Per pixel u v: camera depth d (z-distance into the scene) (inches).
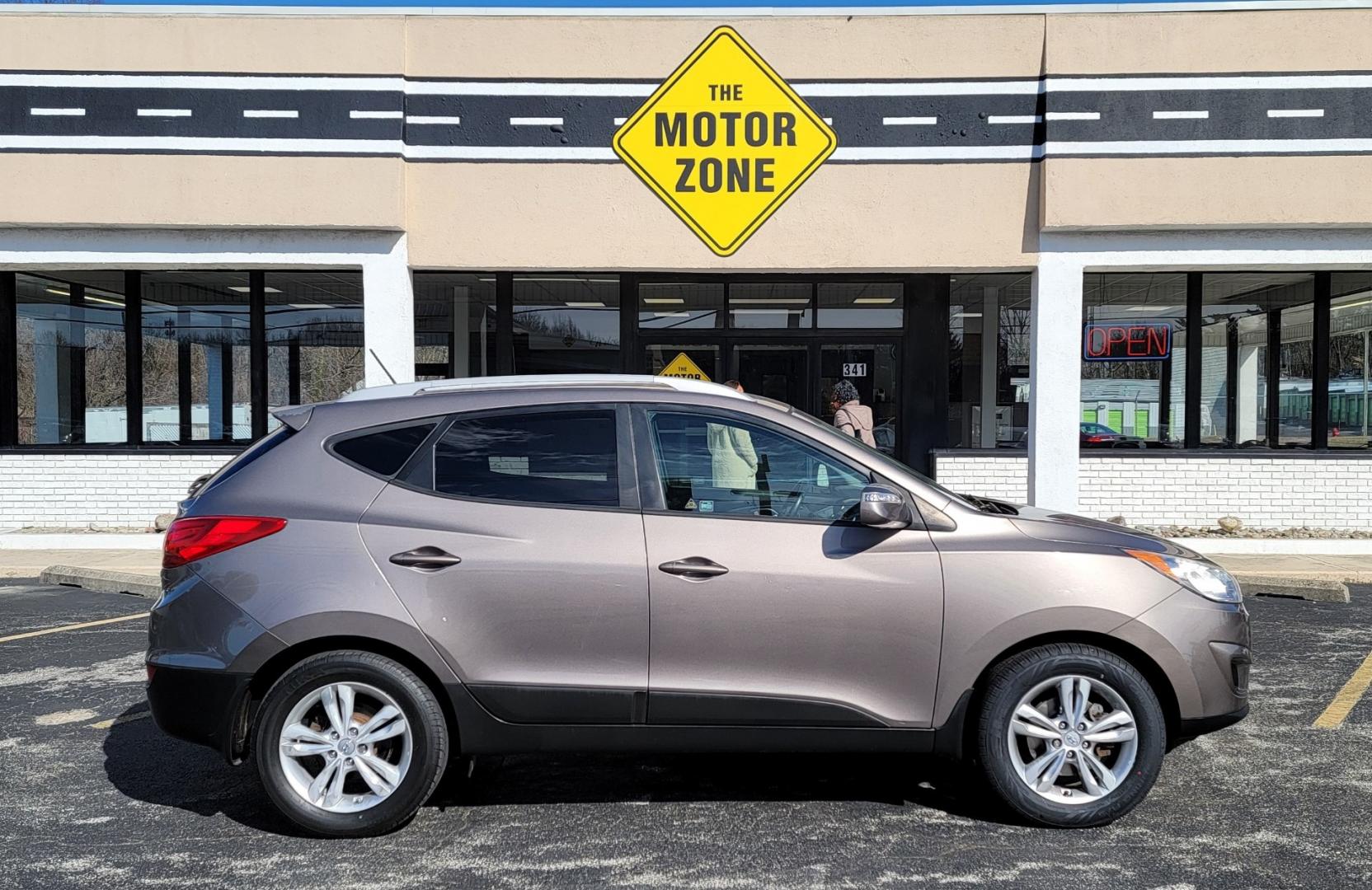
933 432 451.2
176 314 454.3
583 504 150.6
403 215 412.5
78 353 453.4
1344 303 442.3
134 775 174.4
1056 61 402.9
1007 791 148.4
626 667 146.9
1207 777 170.9
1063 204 404.2
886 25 408.2
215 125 406.3
